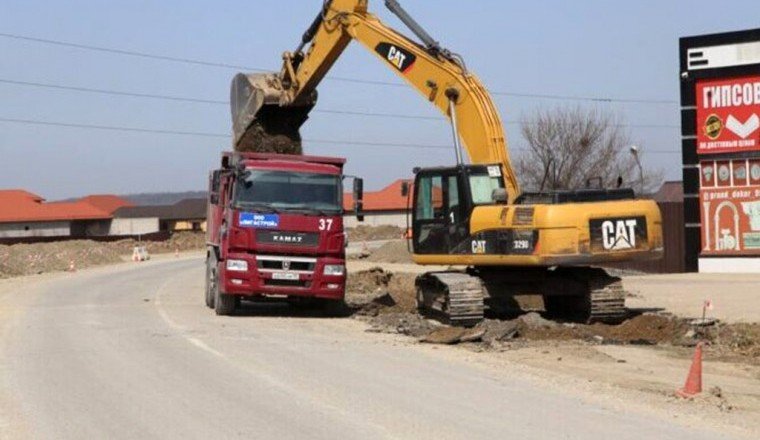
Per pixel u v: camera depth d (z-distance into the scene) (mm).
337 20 21266
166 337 16328
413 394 10922
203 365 13039
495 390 11328
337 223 20312
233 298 20500
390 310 21953
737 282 27438
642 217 17359
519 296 20766
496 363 13758
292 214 20031
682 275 30844
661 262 34375
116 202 126125
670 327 17594
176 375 12180
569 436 8789
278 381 11734
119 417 9570
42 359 13625
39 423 9305
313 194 20312
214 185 23203
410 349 15164
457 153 18703
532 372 12922
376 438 8594
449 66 18938
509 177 18297
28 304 23984
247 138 23688
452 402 10445
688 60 31781
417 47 19516
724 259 31188
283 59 23406
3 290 30156
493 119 18359
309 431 8891
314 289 20094
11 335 16703
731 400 11156
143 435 8773
